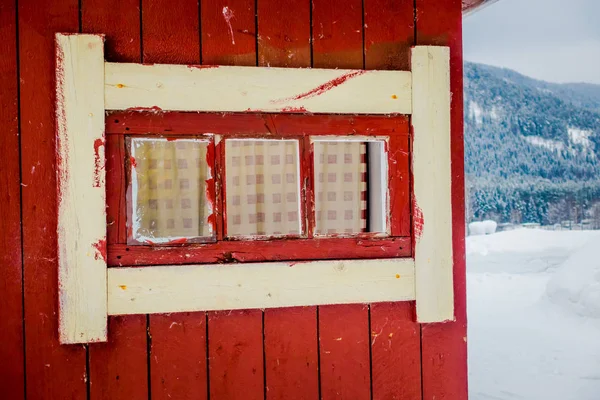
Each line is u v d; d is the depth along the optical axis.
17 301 1.77
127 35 1.82
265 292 1.85
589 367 3.86
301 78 1.87
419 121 1.93
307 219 1.89
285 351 1.90
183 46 1.85
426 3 1.98
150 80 1.79
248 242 1.86
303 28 1.91
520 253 8.69
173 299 1.81
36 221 1.78
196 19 1.85
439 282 1.93
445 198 1.94
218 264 1.83
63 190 1.75
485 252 8.78
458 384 1.99
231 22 1.87
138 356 1.82
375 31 1.95
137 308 1.79
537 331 4.85
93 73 1.76
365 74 1.90
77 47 1.75
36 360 1.78
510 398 3.33
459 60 1.99
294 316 1.90
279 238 1.88
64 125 1.75
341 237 1.91
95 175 1.76
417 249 1.92
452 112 1.98
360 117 1.91
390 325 1.95
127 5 1.82
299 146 1.88
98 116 1.76
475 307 5.92
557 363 3.96
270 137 1.87
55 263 1.79
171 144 2.06
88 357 1.80
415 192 1.92
